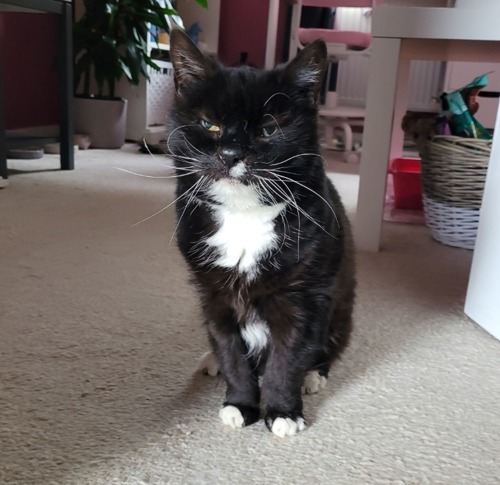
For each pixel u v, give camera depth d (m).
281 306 0.86
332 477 0.73
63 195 2.13
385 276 1.54
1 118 2.14
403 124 2.01
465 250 1.84
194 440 0.80
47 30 3.27
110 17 3.09
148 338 1.09
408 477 0.74
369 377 1.00
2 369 0.94
